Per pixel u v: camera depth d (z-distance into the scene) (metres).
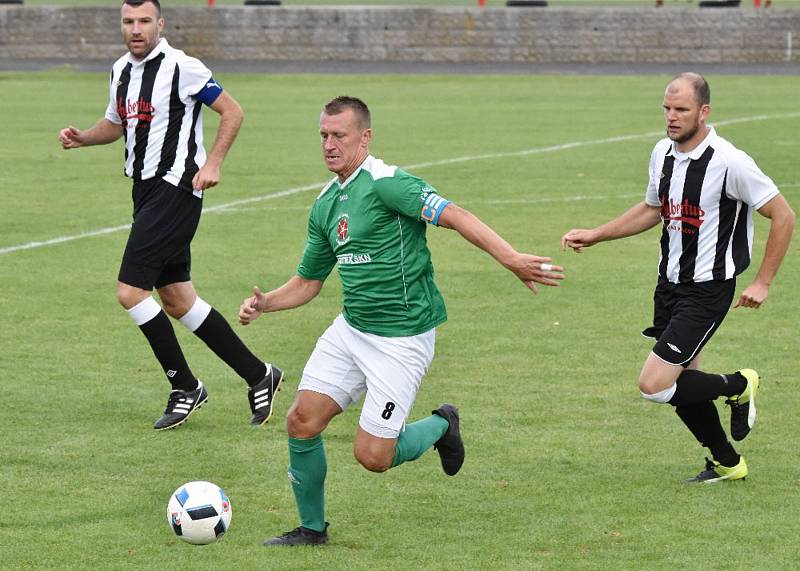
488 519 15.99
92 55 90.12
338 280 30.80
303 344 25.00
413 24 90.00
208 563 14.55
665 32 88.88
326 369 15.27
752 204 16.50
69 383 22.14
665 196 16.97
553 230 35.97
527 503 16.55
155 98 19.69
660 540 15.22
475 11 89.44
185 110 19.91
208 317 19.83
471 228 14.25
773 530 15.52
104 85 75.56
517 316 26.89
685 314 16.91
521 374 22.62
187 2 120.44
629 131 57.12
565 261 32.28
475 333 25.52
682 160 16.70
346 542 15.26
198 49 90.19
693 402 16.91
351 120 14.71
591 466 18.02
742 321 26.31
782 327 25.83
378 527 15.75
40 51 90.19
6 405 20.81
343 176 14.99
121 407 20.84
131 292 19.58
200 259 32.38
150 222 19.73
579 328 25.88
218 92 19.91
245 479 17.52
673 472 17.77
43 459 18.22
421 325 15.10
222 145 19.84
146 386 22.08
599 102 68.69
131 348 24.55
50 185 43.22
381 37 90.25
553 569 14.34
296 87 75.81
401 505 16.53
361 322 15.17
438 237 35.62
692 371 17.02
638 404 20.92
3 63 86.94
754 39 88.56
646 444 18.98
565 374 22.64
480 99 70.44
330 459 18.33
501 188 43.00
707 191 16.55
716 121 59.28
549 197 41.31
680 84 16.41
